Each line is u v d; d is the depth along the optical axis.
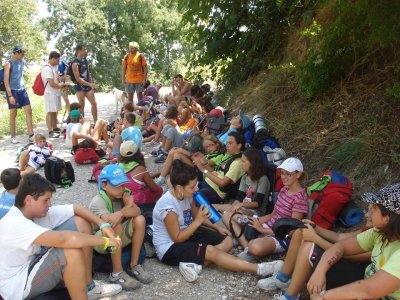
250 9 8.47
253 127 5.82
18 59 8.12
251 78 8.79
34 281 2.67
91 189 5.72
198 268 3.55
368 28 4.68
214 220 3.81
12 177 3.71
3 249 2.68
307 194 3.98
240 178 4.78
